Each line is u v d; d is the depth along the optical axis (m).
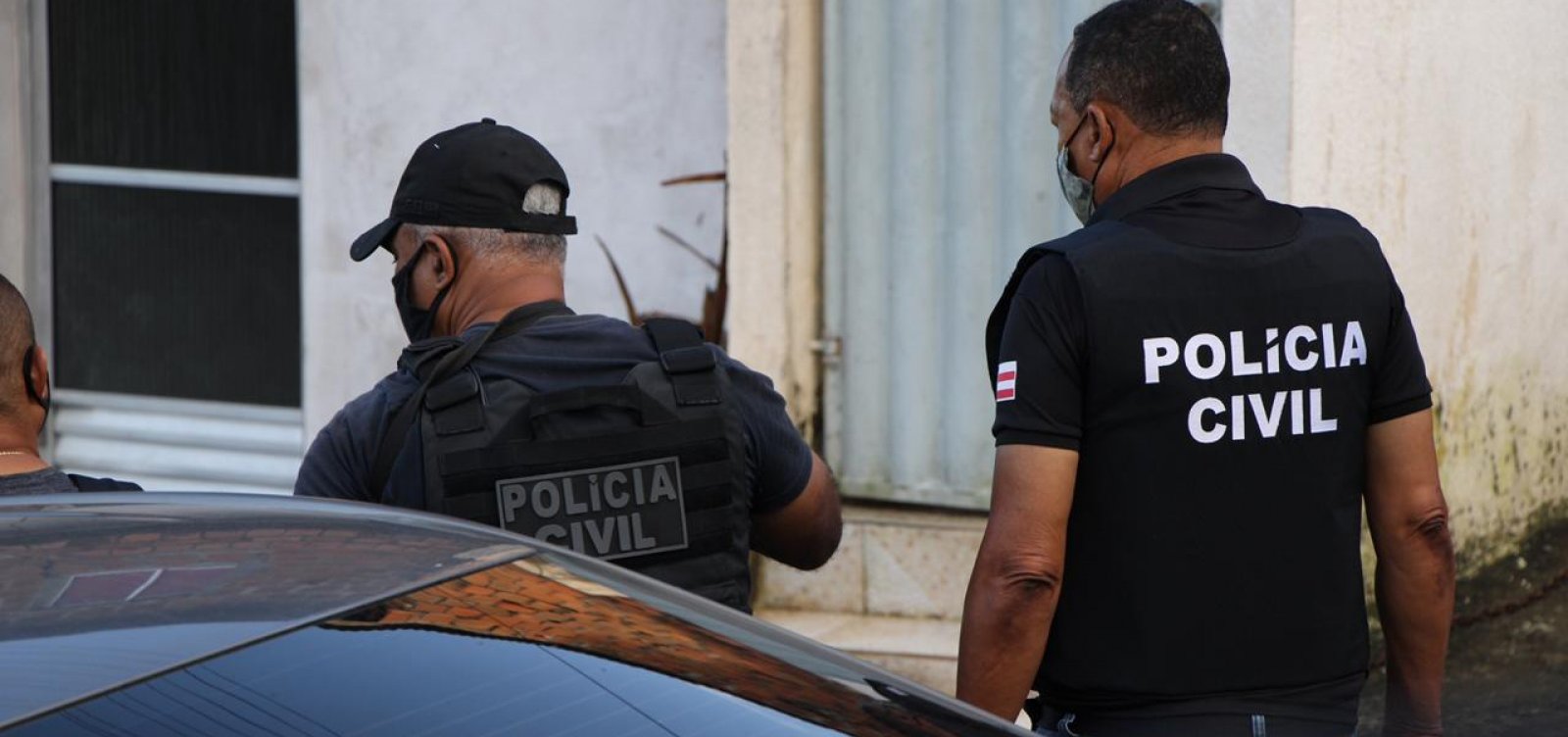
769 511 3.99
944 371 7.35
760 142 7.30
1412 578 3.72
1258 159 6.32
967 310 7.28
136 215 9.12
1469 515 7.52
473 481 3.59
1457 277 7.37
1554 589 7.55
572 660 2.61
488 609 2.68
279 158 8.83
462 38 8.27
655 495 3.70
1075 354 3.48
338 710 2.34
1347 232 3.64
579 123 8.12
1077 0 6.93
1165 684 3.52
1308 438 3.54
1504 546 7.81
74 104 9.14
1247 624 3.52
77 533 2.77
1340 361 3.56
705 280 7.98
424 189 3.86
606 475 3.67
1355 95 6.61
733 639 2.90
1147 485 3.48
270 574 2.63
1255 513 3.51
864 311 7.43
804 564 4.16
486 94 8.26
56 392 9.38
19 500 3.02
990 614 3.54
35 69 9.16
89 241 9.22
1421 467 3.69
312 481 3.68
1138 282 3.47
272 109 8.81
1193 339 3.47
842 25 7.31
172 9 8.92
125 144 9.09
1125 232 3.54
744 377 3.89
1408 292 7.02
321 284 8.66
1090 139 3.75
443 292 3.87
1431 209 7.15
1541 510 8.17
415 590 2.66
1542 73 8.00
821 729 2.67
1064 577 3.60
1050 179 7.07
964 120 7.18
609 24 8.01
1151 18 3.70
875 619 7.31
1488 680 6.73
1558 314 8.30
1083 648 3.58
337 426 3.71
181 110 8.98
